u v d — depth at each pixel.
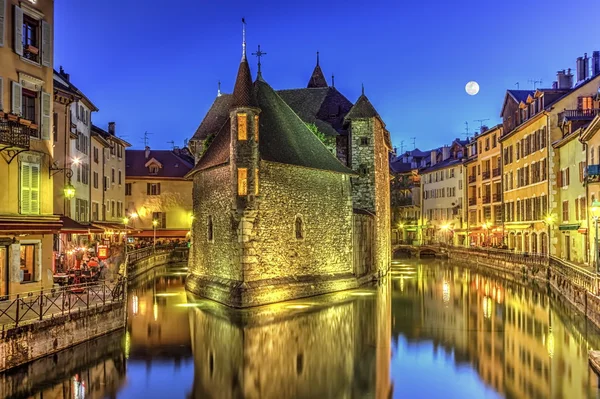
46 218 23.56
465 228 73.38
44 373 17.91
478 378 17.75
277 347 21.39
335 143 43.16
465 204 73.88
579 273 28.02
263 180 30.38
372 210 42.91
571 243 41.69
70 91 37.19
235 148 29.72
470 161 72.38
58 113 35.31
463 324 25.98
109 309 22.55
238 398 16.02
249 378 17.73
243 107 29.59
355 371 18.48
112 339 22.25
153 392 16.48
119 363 19.17
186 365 19.08
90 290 26.11
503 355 20.42
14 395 15.91
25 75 23.47
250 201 29.47
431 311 29.39
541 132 46.88
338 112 45.84
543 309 30.19
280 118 35.28
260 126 32.22
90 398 15.89
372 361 19.66
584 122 42.06
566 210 42.94
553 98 46.75
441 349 21.28
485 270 54.06
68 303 20.69
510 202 56.25
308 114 45.66
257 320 26.11
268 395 16.28
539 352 20.77
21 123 21.69
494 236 61.31
